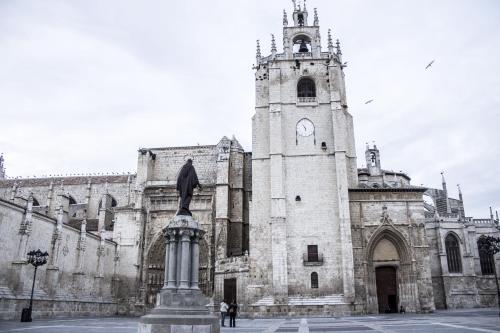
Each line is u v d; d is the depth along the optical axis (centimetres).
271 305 4753
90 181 7588
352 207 5147
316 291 4847
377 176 6419
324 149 5369
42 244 4269
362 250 4988
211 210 6231
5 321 3422
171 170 6850
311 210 5138
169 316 1669
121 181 7562
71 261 4791
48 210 7188
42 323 3250
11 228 3806
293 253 4997
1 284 3659
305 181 5256
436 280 7012
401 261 5031
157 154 6969
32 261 3631
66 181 7831
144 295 5875
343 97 5712
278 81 5612
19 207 3903
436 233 7150
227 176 6141
